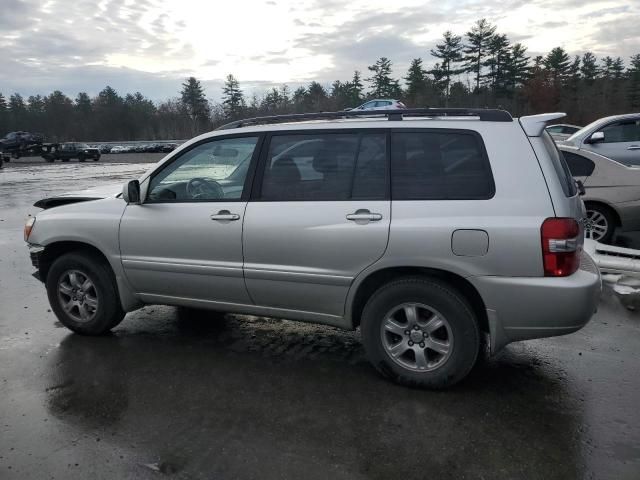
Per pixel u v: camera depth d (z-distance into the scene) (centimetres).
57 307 477
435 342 359
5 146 4594
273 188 393
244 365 412
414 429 318
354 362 415
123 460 291
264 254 389
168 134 9962
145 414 338
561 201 331
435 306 352
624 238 857
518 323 339
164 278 433
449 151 355
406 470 280
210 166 421
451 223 340
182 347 448
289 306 399
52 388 375
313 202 377
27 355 433
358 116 387
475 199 341
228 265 403
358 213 360
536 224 327
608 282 580
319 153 383
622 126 970
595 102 7131
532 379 381
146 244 432
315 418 331
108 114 10531
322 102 8338
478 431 315
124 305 458
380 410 340
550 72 7106
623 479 271
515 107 6850
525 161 339
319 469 281
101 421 330
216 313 534
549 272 328
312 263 376
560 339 457
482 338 417
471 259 337
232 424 326
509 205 334
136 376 393
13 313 538
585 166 789
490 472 278
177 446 304
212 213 405
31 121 10675
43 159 4769
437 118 366
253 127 410
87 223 452
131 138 10469
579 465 282
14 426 325
